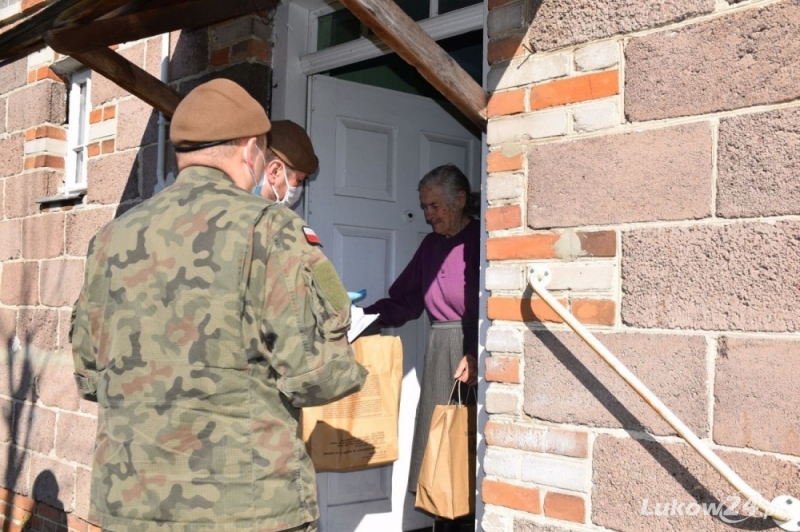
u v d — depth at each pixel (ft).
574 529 8.15
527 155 8.76
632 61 8.00
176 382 6.28
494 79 9.07
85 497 14.16
